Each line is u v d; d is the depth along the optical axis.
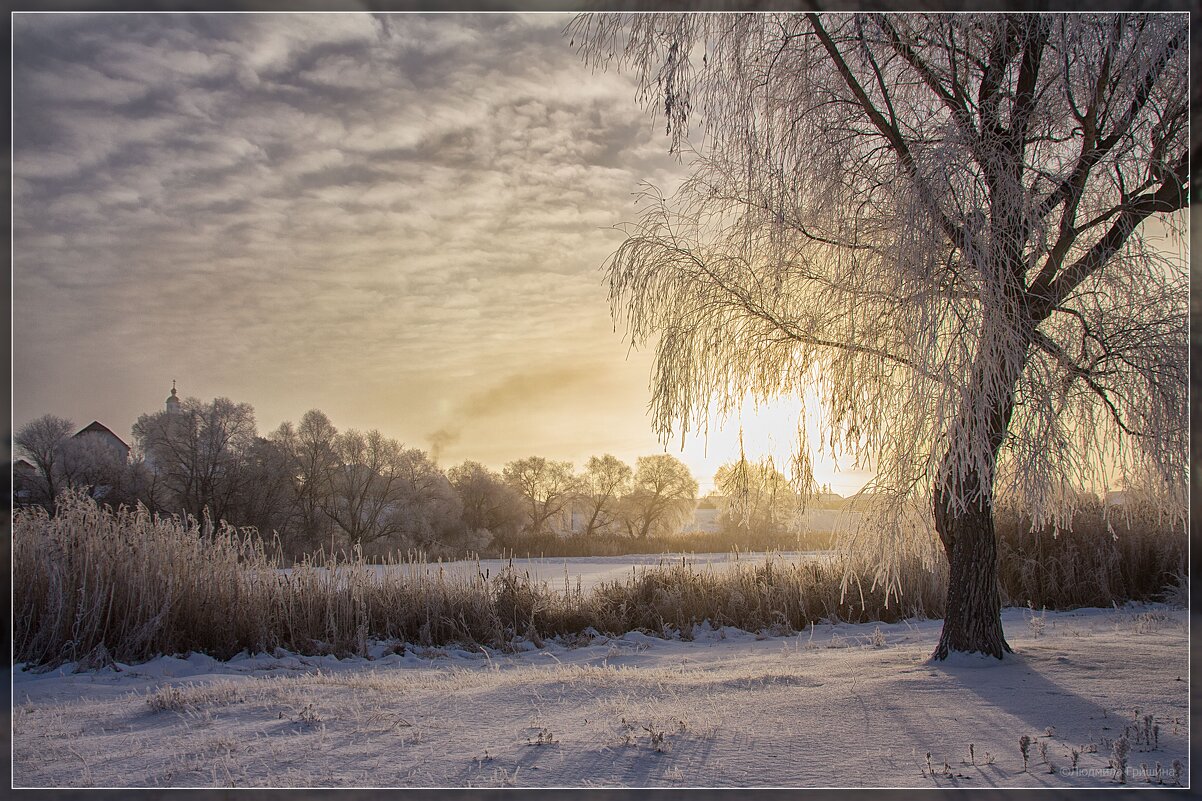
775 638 13.56
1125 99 8.53
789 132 9.23
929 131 8.55
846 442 9.07
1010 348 7.66
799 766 5.23
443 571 15.03
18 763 5.62
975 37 8.99
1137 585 15.70
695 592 15.34
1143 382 8.11
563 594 16.66
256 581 13.07
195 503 47.09
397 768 5.35
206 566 12.46
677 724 6.36
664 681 8.34
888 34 9.11
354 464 53.72
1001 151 8.14
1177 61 7.91
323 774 5.21
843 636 13.13
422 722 6.76
